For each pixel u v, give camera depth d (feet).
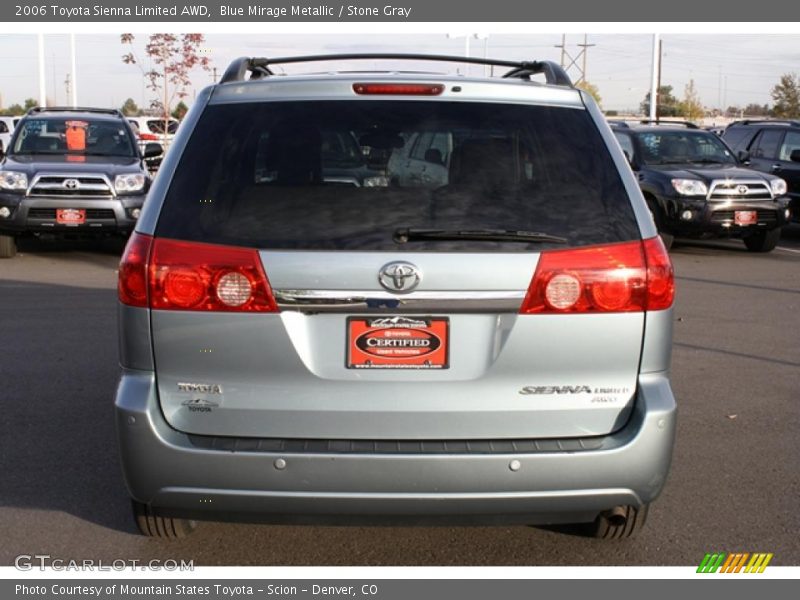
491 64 14.88
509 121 11.94
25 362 23.76
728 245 52.19
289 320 11.02
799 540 14.05
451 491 10.97
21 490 15.69
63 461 16.98
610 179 11.66
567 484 11.09
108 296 33.14
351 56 14.94
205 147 11.68
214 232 11.12
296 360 11.04
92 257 43.91
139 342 11.25
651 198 46.88
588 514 11.51
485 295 10.98
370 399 11.12
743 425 19.44
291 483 10.96
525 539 14.07
